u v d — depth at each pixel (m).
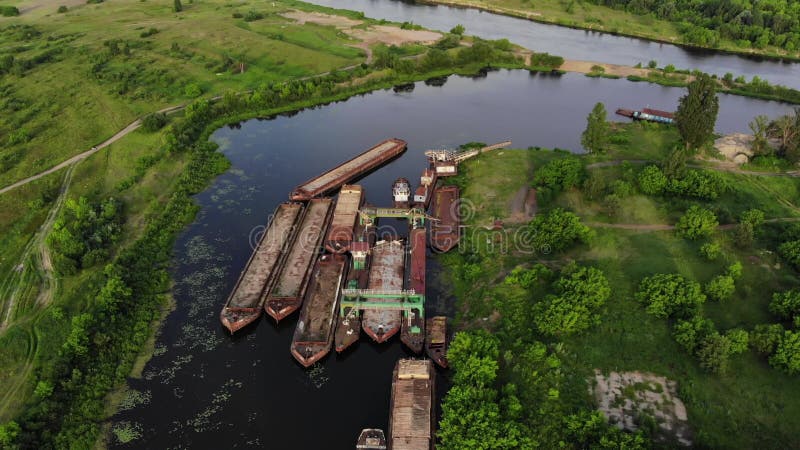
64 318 98.88
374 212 128.25
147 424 84.44
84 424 82.88
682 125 147.62
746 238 110.25
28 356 91.69
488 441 74.38
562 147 168.75
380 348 99.38
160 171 149.12
